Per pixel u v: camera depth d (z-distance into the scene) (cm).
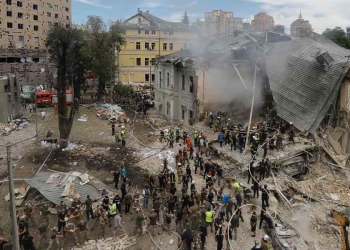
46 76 6109
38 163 2711
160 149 3078
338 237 1742
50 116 4412
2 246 1538
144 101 4944
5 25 7356
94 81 6800
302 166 2444
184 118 4019
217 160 2606
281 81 3072
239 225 1845
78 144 3222
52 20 8469
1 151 2966
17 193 2106
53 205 1958
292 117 2778
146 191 2034
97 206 1964
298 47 3247
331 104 2564
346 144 2562
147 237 1766
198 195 1964
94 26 5581
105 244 1688
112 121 4150
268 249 1559
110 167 2659
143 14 7150
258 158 2403
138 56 6844
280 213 1945
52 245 1659
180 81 4075
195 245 1667
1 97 3803
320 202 2055
